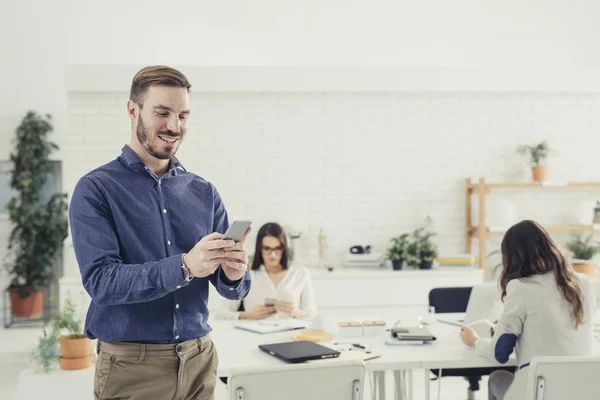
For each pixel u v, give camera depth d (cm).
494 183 618
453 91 618
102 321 172
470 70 613
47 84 806
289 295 430
